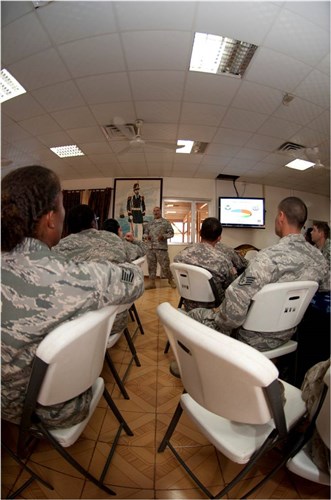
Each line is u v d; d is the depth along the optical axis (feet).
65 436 2.33
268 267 3.40
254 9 6.01
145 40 6.85
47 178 2.29
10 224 2.06
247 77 8.23
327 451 2.23
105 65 7.72
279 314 3.59
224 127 11.38
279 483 2.96
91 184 19.93
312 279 3.78
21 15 6.13
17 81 8.41
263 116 10.43
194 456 3.31
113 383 4.96
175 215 23.85
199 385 2.30
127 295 2.48
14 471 3.05
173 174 18.83
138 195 19.38
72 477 3.00
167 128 11.48
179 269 5.37
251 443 2.35
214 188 19.95
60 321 2.07
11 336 1.98
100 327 2.25
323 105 9.56
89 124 11.16
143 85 8.61
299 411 2.71
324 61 7.47
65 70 7.93
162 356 6.08
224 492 2.43
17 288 2.00
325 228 8.84
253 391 1.84
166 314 2.27
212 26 6.48
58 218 2.44
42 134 12.09
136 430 3.75
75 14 6.14
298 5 5.86
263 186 20.89
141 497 2.79
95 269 2.25
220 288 5.50
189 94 9.08
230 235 20.42
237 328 3.93
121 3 5.90
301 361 4.73
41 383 1.95
